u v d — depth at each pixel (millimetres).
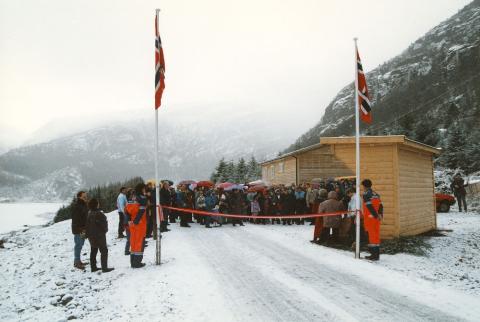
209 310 6277
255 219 19141
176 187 19484
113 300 7168
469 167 36656
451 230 17734
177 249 11484
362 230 12562
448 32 179500
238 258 10266
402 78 155250
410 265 10586
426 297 7062
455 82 108188
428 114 78812
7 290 9453
